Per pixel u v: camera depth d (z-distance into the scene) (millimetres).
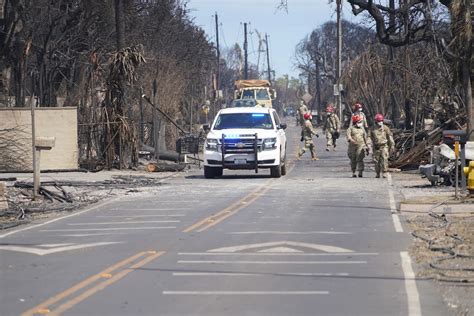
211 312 19562
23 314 19625
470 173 41219
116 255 27812
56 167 62750
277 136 58688
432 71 71625
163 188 52094
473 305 20109
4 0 74188
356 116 58469
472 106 55312
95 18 83188
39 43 79000
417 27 71000
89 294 21688
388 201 43125
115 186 52656
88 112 67000
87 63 78000
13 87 82938
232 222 35781
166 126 87562
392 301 20625
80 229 34781
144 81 83188
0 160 61688
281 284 22812
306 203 42656
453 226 33562
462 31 55406
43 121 62562
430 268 24812
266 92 140750
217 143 58156
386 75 104688
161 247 29344
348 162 74000
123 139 65812
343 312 19547
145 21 94688
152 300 20891
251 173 64562
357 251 28078
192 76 113312
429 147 62625
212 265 25719
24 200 45531
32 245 30469
